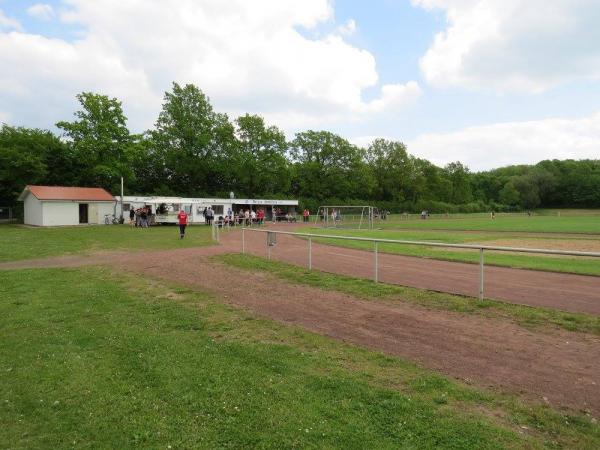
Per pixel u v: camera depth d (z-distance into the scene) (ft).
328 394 16.78
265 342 23.56
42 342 23.94
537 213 346.33
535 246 74.33
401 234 103.91
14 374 19.44
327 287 37.63
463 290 34.81
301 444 13.33
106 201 148.97
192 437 13.92
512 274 42.27
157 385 17.98
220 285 39.81
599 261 51.65
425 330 25.21
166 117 212.64
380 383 17.89
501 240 85.92
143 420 15.08
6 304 32.99
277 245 75.00
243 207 185.88
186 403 16.31
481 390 17.11
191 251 65.62
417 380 18.07
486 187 438.81
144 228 124.16
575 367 19.35
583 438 13.62
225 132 217.36
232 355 21.42
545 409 15.49
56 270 49.57
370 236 96.94
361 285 37.29
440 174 371.56
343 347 22.48
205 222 148.66
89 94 163.02
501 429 14.05
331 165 275.39
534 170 424.05
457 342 22.99
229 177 231.91
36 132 179.32
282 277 42.86
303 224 167.22
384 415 15.08
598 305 29.53
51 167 174.60
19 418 15.48
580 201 390.83
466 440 13.43
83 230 115.24
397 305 31.01
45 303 33.22
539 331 24.41
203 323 27.35
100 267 51.60
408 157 326.85
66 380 18.65
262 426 14.48
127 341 23.72
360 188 287.89
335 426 14.38
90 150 161.89
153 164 220.64
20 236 95.71
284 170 235.81
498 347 22.08
